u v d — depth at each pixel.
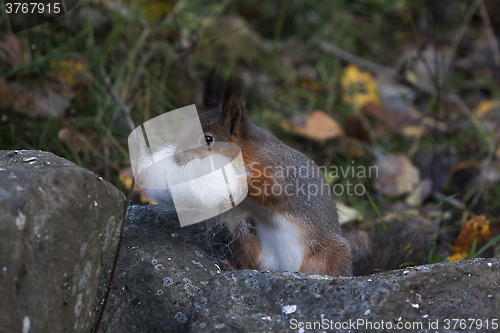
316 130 8.38
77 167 3.42
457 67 11.32
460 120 9.68
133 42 8.27
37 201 2.95
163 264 4.08
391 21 12.84
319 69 10.59
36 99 7.03
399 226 6.29
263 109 9.10
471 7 11.04
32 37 7.61
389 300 3.49
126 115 6.93
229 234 4.94
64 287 3.17
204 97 5.25
